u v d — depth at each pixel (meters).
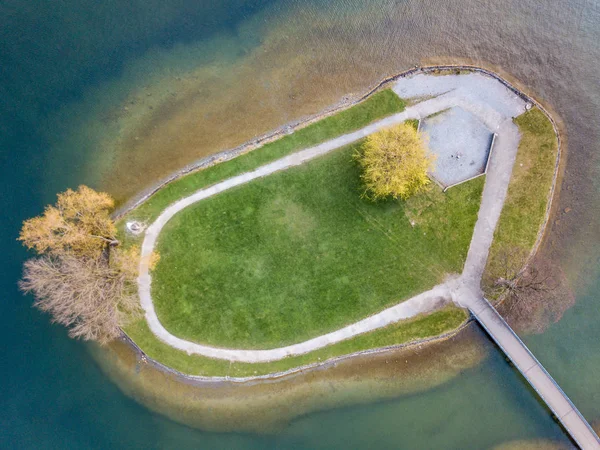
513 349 35.75
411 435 36.09
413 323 36.31
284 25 37.44
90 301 30.95
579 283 36.84
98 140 37.09
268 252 36.50
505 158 36.75
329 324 36.31
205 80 37.31
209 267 36.44
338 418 36.22
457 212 36.47
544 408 36.03
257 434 35.94
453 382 36.41
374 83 37.41
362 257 36.47
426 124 37.03
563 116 37.31
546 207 36.81
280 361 36.25
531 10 37.44
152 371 36.28
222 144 37.09
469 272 36.28
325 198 36.66
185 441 35.88
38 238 32.94
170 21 37.38
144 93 37.25
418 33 37.72
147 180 37.00
